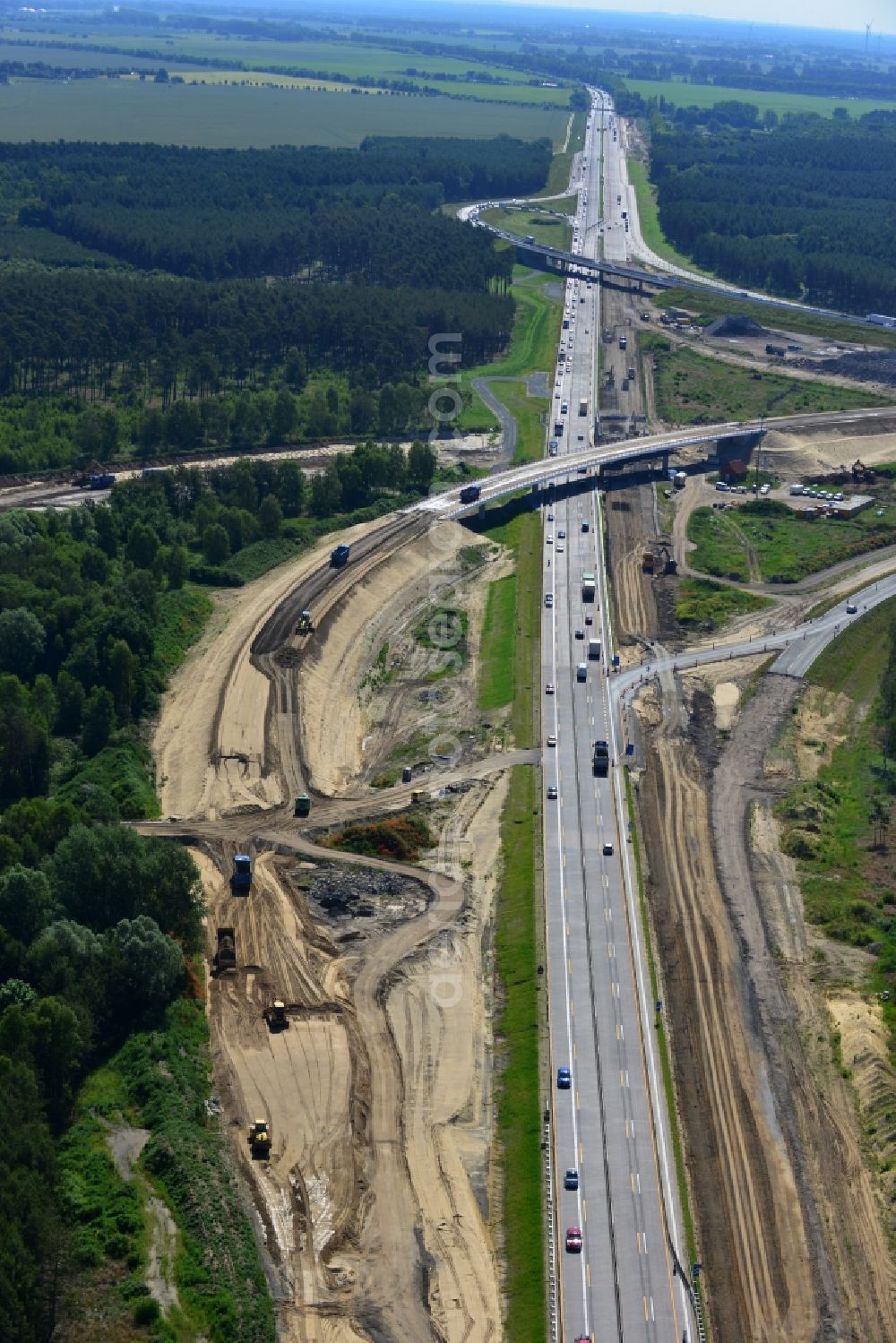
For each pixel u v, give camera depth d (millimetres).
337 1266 195125
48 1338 178625
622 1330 185375
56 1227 184625
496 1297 192000
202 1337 181125
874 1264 198750
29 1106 197750
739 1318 189250
